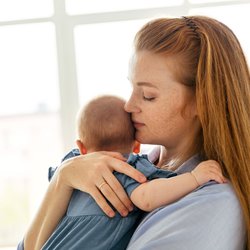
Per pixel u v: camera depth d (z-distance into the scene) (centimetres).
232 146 103
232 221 96
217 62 105
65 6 233
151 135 109
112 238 102
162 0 232
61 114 239
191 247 93
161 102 105
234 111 104
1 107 242
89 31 235
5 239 243
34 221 117
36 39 237
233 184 100
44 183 244
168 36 105
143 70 105
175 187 99
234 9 230
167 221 95
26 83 240
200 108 104
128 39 233
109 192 103
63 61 236
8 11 235
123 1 233
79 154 129
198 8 231
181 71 104
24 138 243
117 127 114
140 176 104
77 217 106
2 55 238
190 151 111
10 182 245
